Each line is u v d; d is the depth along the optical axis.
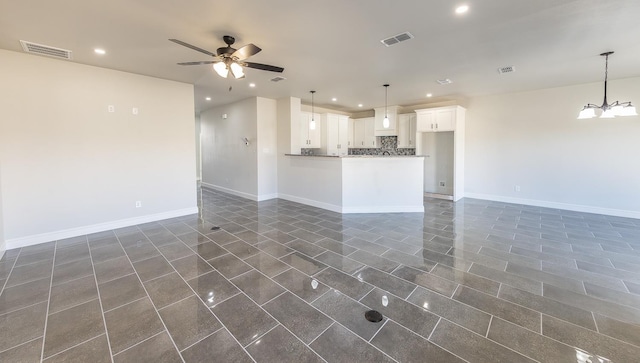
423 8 2.40
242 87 5.27
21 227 3.49
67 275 2.72
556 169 5.46
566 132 5.30
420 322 2.00
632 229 4.13
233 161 7.03
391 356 1.69
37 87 3.53
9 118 3.38
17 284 2.55
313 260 3.06
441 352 1.72
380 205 5.25
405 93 5.86
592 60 3.72
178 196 4.91
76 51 3.35
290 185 6.34
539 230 4.11
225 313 2.11
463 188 6.64
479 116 6.28
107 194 4.14
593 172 5.10
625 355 1.68
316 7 2.38
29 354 1.71
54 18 2.53
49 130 3.64
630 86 4.64
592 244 3.52
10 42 3.09
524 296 2.33
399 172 5.22
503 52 3.44
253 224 4.46
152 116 4.52
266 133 6.41
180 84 4.83
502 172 6.09
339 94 5.93
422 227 4.28
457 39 3.05
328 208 5.49
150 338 1.85
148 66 3.94
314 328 1.94
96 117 3.99
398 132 7.44
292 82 4.91
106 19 2.56
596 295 2.35
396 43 3.17
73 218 3.86
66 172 3.79
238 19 2.59
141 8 2.38
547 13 2.48
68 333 1.90
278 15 2.52
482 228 4.22
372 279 2.63
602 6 2.35
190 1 2.27
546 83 5.02
